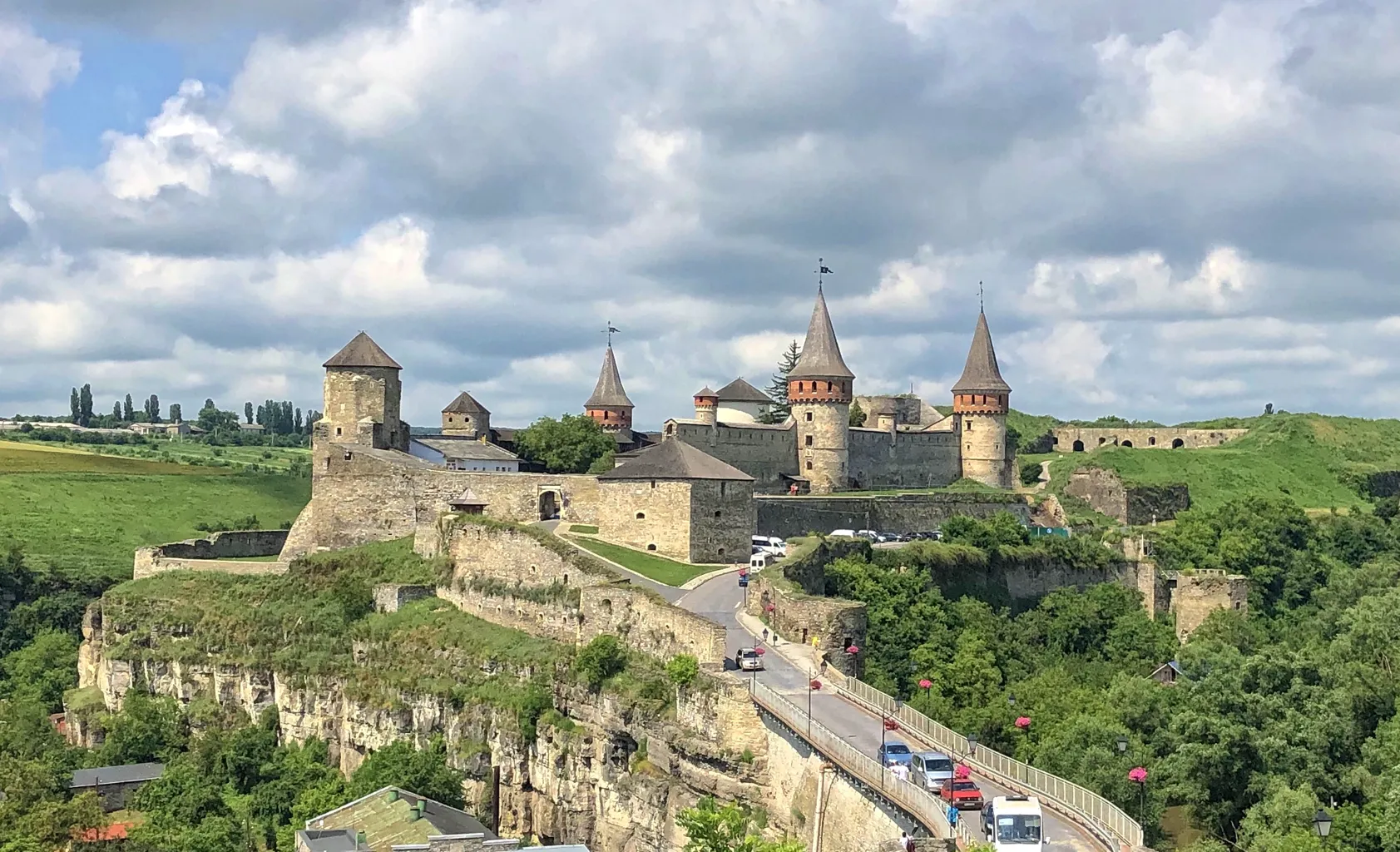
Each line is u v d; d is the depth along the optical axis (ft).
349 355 581.94
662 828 327.47
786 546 474.90
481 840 288.30
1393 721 367.66
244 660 479.41
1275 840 299.58
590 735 369.91
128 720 469.16
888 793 236.22
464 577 474.49
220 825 383.86
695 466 463.01
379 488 530.68
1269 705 364.99
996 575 525.75
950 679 394.73
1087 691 402.93
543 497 514.68
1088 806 236.84
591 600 402.93
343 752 447.01
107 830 369.91
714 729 319.47
